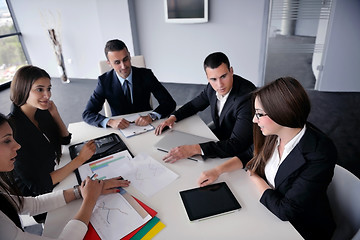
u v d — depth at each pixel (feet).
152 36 14.65
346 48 12.05
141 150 4.66
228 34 13.44
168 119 5.69
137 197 3.51
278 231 2.95
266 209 3.27
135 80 6.75
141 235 2.93
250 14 12.69
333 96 12.49
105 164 4.23
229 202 3.35
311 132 3.30
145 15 14.17
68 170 4.07
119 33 14.40
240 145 4.58
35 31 16.24
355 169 7.54
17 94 4.10
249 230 2.96
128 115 6.16
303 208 3.11
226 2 12.76
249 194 3.52
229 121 5.54
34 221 4.30
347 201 3.47
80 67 16.71
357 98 12.18
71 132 5.49
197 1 12.80
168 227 3.03
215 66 4.95
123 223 3.08
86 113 6.10
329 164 3.12
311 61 14.43
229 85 5.22
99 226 3.05
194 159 4.33
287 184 3.40
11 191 3.21
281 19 12.44
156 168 4.10
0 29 15.51
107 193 3.54
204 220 3.11
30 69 4.23
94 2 14.47
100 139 4.99
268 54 13.92
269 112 3.07
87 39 15.69
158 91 6.93
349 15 11.39
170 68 15.25
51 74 17.56
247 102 5.02
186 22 13.47
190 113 6.06
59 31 15.81
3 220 2.59
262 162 3.90
